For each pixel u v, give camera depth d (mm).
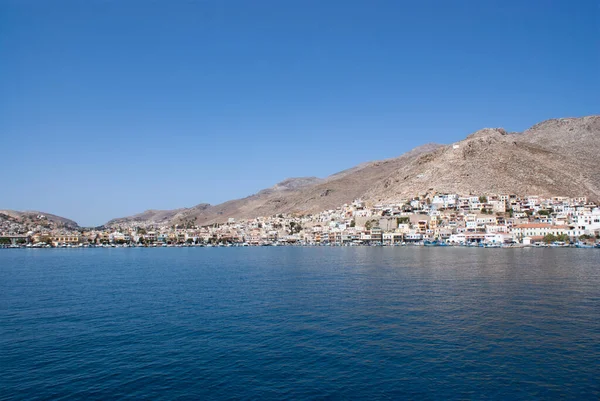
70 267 160125
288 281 100812
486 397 35875
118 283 104500
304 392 37188
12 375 41688
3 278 119438
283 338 51469
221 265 158000
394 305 67750
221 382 39469
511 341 48781
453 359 43750
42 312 68500
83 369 42969
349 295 77875
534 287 82062
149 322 60500
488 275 101562
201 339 51781
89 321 61719
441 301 70000
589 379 38781
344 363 43250
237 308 68750
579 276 97375
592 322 55906
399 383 38594
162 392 37688
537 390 36938
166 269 144750
